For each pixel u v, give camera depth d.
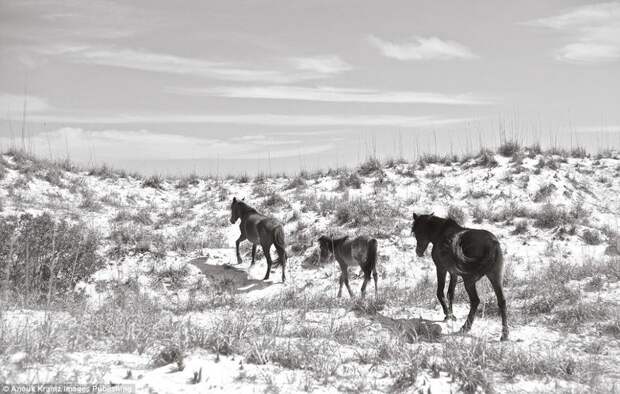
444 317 10.23
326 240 12.64
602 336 8.82
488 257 8.59
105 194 24.19
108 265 15.21
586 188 20.38
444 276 9.88
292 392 5.36
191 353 6.48
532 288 11.87
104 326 7.65
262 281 15.02
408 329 8.69
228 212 21.81
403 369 6.21
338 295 12.62
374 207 19.19
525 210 18.31
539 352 7.68
